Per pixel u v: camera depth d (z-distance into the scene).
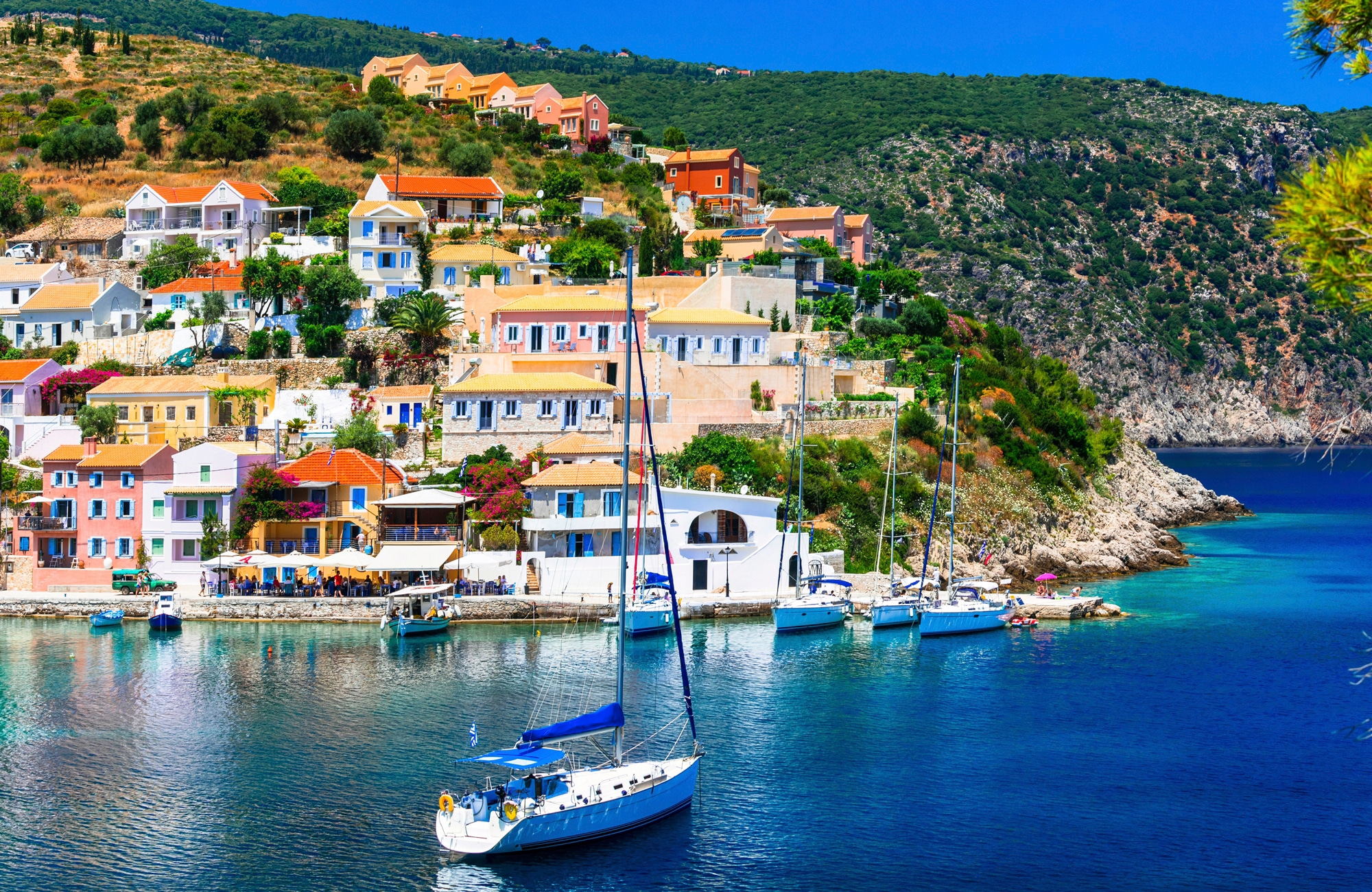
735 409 132.12
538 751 61.41
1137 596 123.50
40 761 71.94
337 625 105.38
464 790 67.25
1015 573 127.88
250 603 107.00
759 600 109.94
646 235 180.38
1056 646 100.31
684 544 111.56
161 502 112.88
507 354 136.50
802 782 69.31
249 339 149.00
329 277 149.62
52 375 140.88
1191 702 84.56
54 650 96.38
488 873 58.03
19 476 125.56
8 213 196.62
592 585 110.38
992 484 136.88
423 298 145.00
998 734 77.62
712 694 85.12
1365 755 74.06
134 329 159.12
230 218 184.50
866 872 58.31
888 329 164.25
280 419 135.25
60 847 60.62
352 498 115.00
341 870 58.31
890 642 101.19
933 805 66.25
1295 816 65.00
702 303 153.62
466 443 125.12
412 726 77.44
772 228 192.12
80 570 112.69
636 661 93.31
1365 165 26.23
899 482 127.31
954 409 113.56
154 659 93.81
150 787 68.06
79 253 185.00
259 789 67.62
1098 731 78.31
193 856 59.72
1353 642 102.38
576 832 60.97
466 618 105.88
